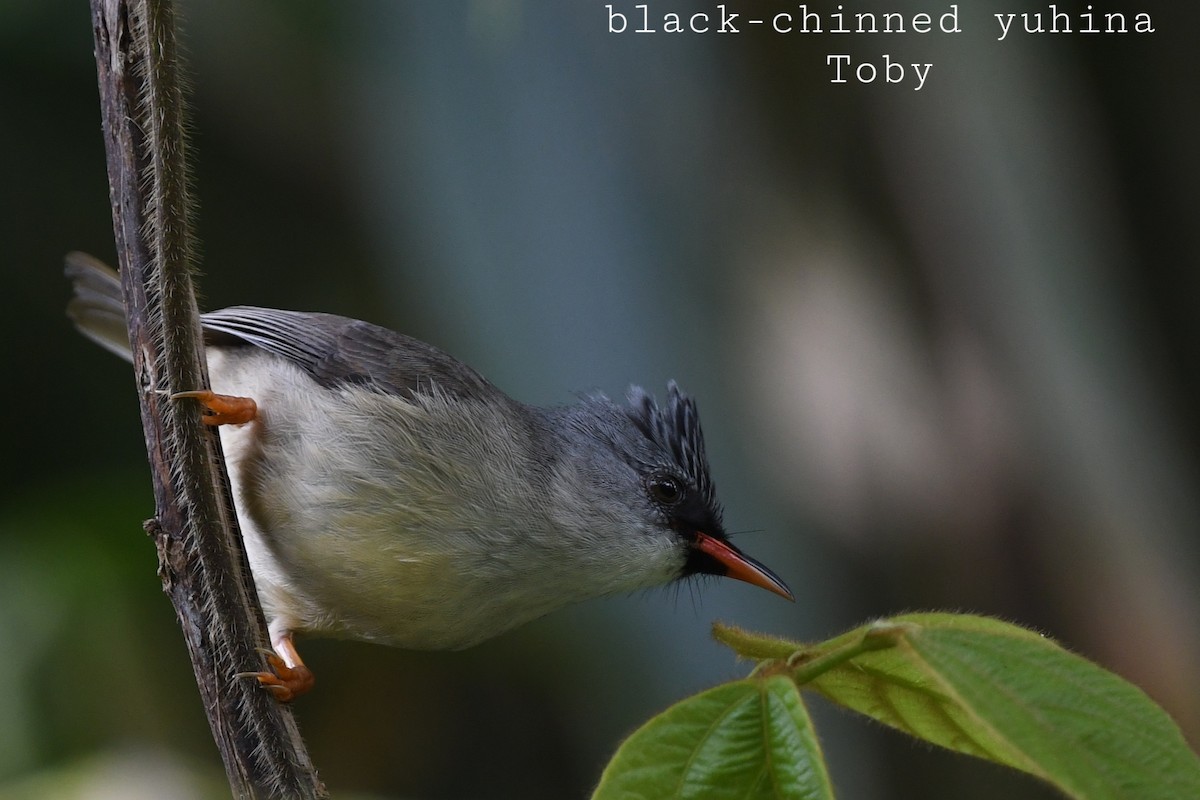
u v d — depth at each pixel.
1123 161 11.62
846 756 10.80
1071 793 2.92
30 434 14.16
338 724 13.75
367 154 11.90
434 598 7.39
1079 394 10.94
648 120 10.83
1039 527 10.89
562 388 10.54
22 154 14.86
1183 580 10.69
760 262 10.95
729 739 3.45
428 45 10.90
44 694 10.16
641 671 10.62
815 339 11.00
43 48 14.71
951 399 11.03
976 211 11.06
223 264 15.80
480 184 10.71
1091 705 3.11
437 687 14.04
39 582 10.70
